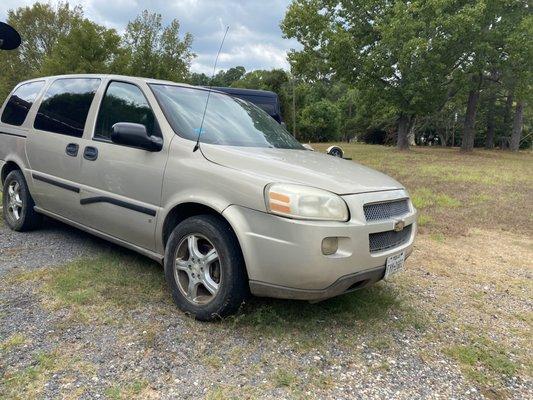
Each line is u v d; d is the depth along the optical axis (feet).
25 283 12.64
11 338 9.82
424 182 42.19
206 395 8.39
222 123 13.57
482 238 22.41
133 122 13.16
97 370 8.91
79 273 13.28
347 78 87.86
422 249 19.75
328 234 9.77
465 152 97.66
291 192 9.83
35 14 112.37
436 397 9.02
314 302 11.16
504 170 56.95
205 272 11.02
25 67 111.45
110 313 11.18
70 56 80.12
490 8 78.84
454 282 15.76
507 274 17.10
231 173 10.64
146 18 91.25
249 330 10.78
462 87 91.45
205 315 10.87
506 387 9.61
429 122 153.69
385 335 11.28
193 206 11.41
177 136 12.09
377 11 88.53
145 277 13.37
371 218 10.68
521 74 82.64
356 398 8.73
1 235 17.04
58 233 17.52
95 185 13.69
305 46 91.71
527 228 24.86
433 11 77.05
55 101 16.30
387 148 106.32
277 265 9.86
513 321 12.96
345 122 178.09
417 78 80.53
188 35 94.27
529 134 157.99
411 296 14.01
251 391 8.63
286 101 138.10
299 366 9.58
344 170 11.93
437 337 11.49
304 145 15.62
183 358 9.52
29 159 16.51
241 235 10.16
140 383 8.59
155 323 10.83
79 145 14.33
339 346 10.54
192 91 14.48
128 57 83.71
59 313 11.03
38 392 8.15
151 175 12.08
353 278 10.25
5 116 18.63
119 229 13.20
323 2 90.63
